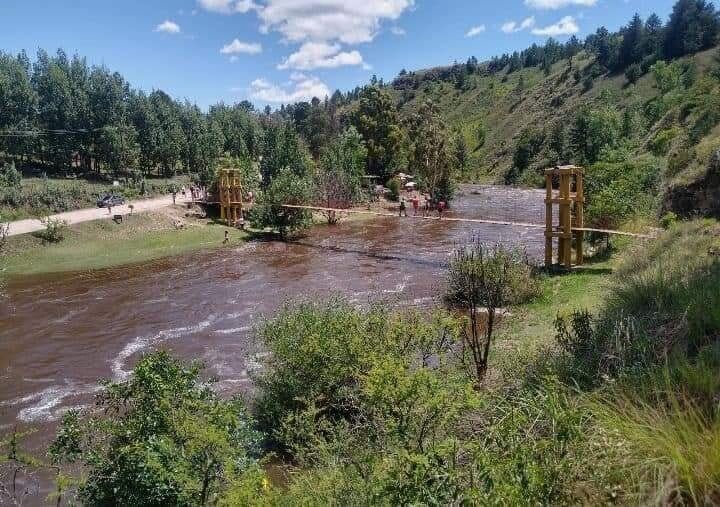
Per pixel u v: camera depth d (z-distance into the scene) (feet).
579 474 11.60
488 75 598.75
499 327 49.73
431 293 75.56
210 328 66.90
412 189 232.94
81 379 52.65
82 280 95.04
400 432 19.77
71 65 242.99
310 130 338.75
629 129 251.39
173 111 281.95
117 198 159.33
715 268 24.45
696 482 10.18
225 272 99.55
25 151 209.77
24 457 30.96
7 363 57.41
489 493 11.55
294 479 27.20
